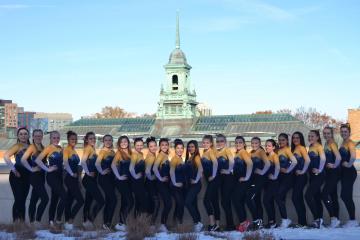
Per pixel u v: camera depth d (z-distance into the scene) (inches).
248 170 561.3
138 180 574.2
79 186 616.4
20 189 588.4
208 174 571.8
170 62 3627.0
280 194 572.7
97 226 589.9
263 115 3304.6
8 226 573.0
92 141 591.5
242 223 562.6
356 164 593.0
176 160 575.5
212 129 3304.6
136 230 533.3
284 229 555.5
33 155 577.0
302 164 568.1
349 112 2635.3
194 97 3686.0
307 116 5856.3
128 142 585.9
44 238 524.1
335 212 576.4
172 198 592.7
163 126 3489.2
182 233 538.9
